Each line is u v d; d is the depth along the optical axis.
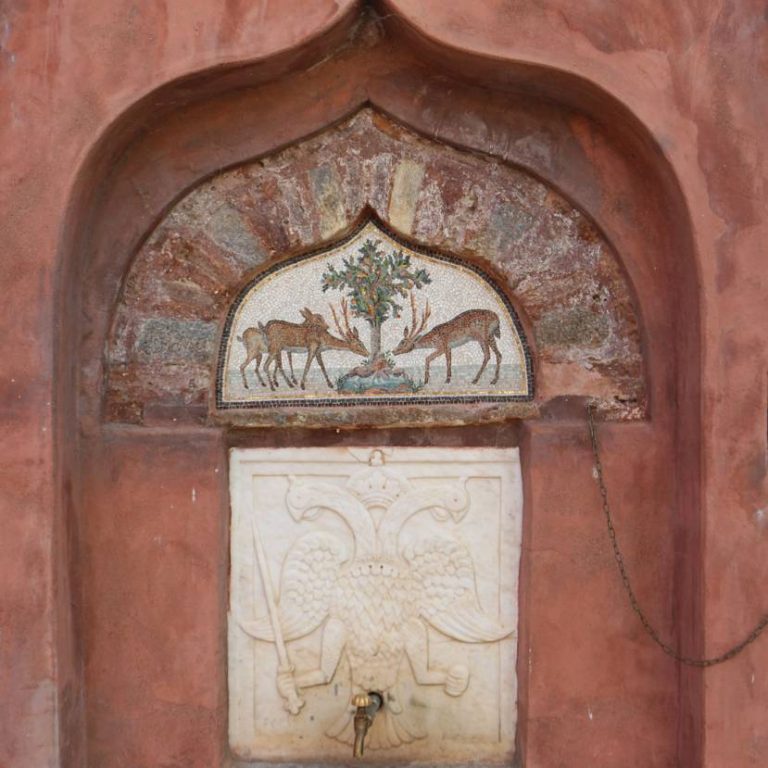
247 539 3.01
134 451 2.81
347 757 3.05
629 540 2.80
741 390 2.54
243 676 3.03
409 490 3.00
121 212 2.77
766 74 2.50
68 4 2.51
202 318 2.84
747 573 2.56
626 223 2.75
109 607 2.83
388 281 2.91
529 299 2.82
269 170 2.81
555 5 2.50
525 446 2.90
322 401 2.91
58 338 2.58
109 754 2.85
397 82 2.75
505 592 3.00
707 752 2.58
